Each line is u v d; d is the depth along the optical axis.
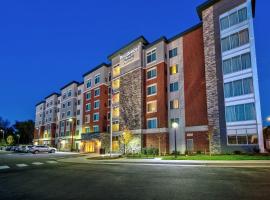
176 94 38.94
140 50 45.03
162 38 41.78
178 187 9.70
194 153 33.19
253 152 26.95
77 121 67.06
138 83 43.78
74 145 65.81
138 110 42.50
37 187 10.42
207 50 34.09
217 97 31.70
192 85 36.88
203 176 12.48
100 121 54.56
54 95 83.62
